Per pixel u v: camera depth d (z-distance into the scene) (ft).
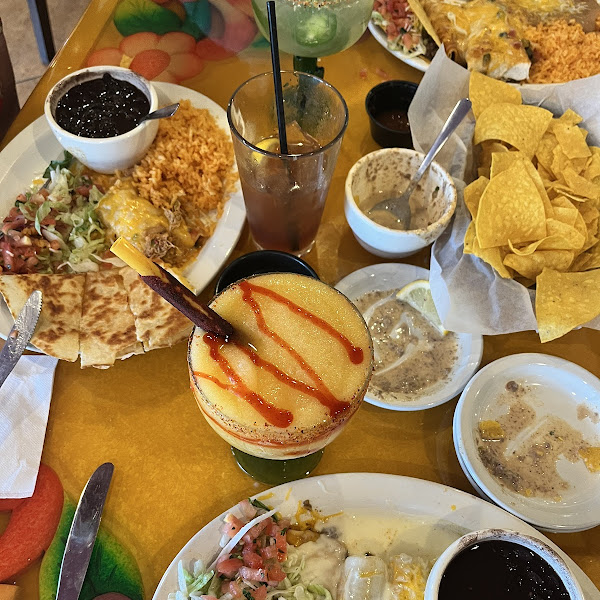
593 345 2.19
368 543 1.79
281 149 2.03
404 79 2.78
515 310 2.08
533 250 2.15
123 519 1.84
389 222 2.30
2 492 1.83
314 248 2.35
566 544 1.84
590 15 3.02
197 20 2.93
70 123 2.28
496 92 2.47
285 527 1.77
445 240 2.24
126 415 2.00
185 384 2.06
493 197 2.13
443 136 2.12
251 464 1.93
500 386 2.04
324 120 2.20
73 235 2.22
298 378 1.52
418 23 2.79
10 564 1.75
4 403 1.96
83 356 1.99
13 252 2.17
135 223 2.21
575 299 2.06
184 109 2.49
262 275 1.66
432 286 2.10
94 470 1.90
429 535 1.79
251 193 2.10
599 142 2.46
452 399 2.06
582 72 2.83
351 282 2.20
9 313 2.05
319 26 2.42
